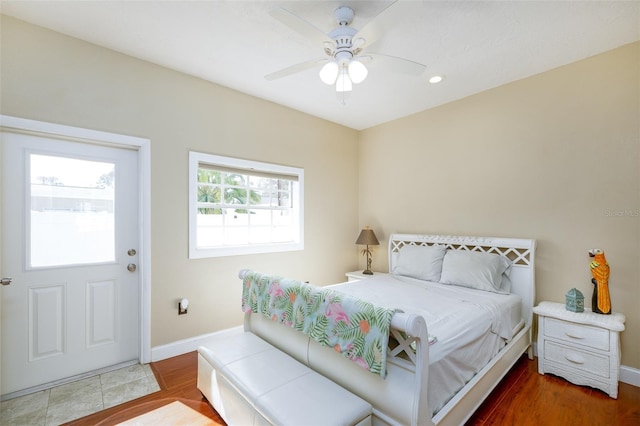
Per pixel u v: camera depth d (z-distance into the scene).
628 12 1.88
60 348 2.23
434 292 2.59
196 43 2.28
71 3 1.85
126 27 2.09
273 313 2.02
